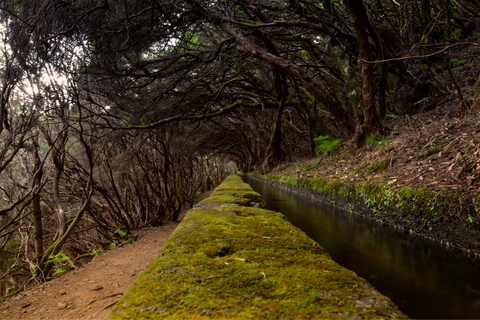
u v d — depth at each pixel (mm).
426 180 2738
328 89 10922
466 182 2258
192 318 767
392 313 793
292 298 869
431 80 7180
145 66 9672
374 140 6066
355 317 765
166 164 6465
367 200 3352
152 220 6113
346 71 7480
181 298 880
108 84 8719
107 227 5109
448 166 2857
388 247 2043
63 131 4172
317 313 785
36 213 4340
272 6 9039
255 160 21891
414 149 4160
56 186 4270
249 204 2854
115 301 2525
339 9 9234
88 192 4465
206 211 2182
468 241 1906
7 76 3717
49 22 6195
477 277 1460
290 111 15391
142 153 6805
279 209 3939
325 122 12297
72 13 7016
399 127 6090
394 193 2857
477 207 1882
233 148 27844
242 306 827
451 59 6863
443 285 1366
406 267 1625
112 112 9492
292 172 8750
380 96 7195
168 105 11094
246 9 8922
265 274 1033
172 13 8906
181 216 7441
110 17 8000
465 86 6285
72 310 2424
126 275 3223
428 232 2322
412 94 7996
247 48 8109
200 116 11055
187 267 1105
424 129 5012
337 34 8109
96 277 3225
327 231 2574
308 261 1167
